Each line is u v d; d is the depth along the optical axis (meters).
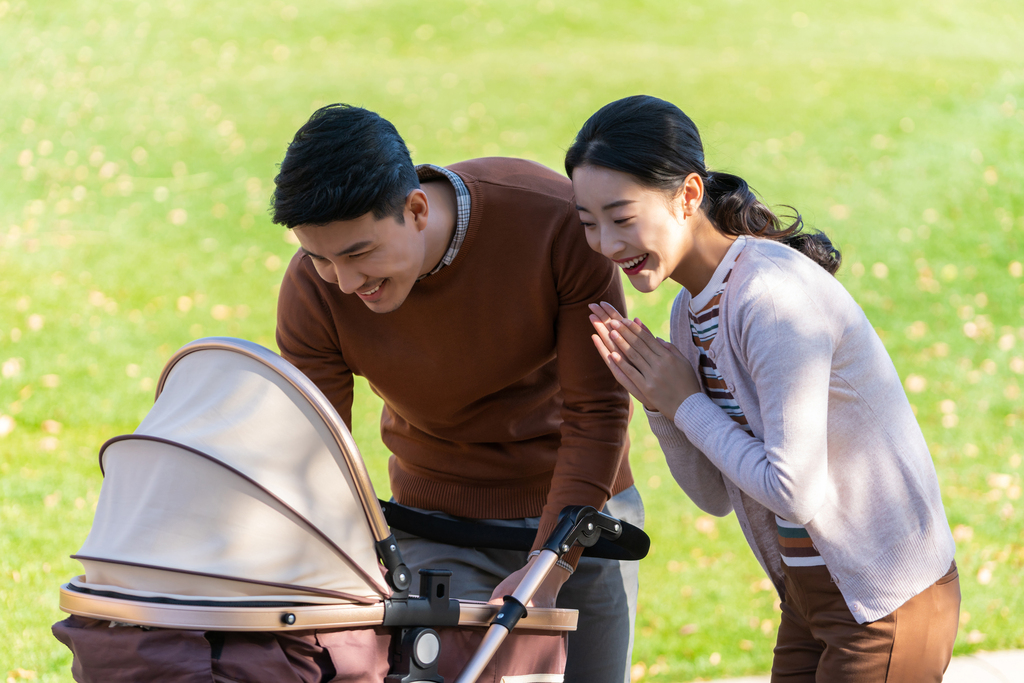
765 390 5.07
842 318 5.25
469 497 6.45
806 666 6.07
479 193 5.64
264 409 4.46
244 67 32.88
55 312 17.95
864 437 5.31
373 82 31.72
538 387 6.32
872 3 42.12
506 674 5.07
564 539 5.19
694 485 6.16
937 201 24.34
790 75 32.72
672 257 5.37
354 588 4.48
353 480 4.56
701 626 10.51
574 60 34.41
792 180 25.20
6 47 32.72
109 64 32.19
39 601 9.84
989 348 18.55
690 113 29.36
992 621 10.32
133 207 22.98
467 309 5.76
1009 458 14.74
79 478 12.80
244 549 4.25
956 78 32.16
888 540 5.32
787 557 5.66
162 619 4.04
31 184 23.83
